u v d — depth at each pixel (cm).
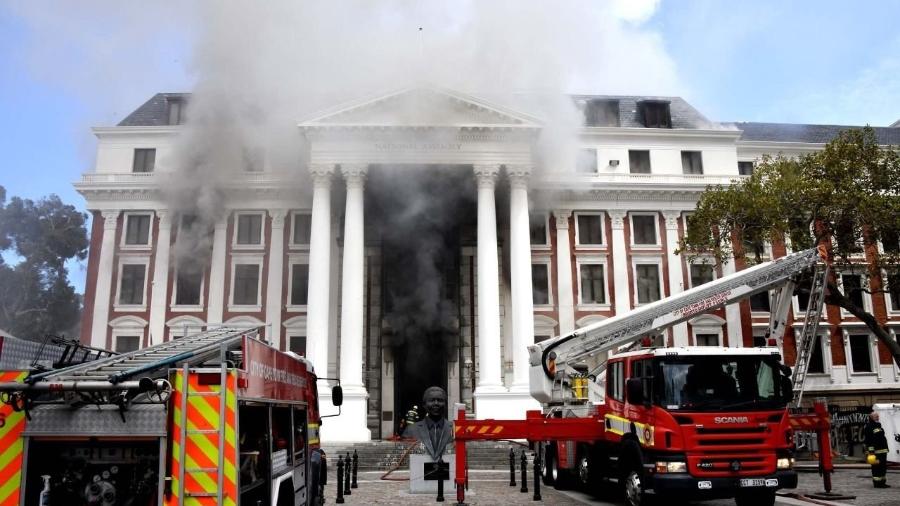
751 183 2633
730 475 1056
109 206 3356
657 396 1102
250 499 748
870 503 1278
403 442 2639
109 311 3259
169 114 3588
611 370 1311
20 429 645
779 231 2505
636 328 1597
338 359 3178
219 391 649
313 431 1101
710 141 3616
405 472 2202
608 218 3494
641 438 1130
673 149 3584
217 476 630
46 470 657
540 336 3341
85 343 3222
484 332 2861
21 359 761
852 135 2517
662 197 3497
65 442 653
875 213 2395
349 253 2886
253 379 724
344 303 2844
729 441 1070
